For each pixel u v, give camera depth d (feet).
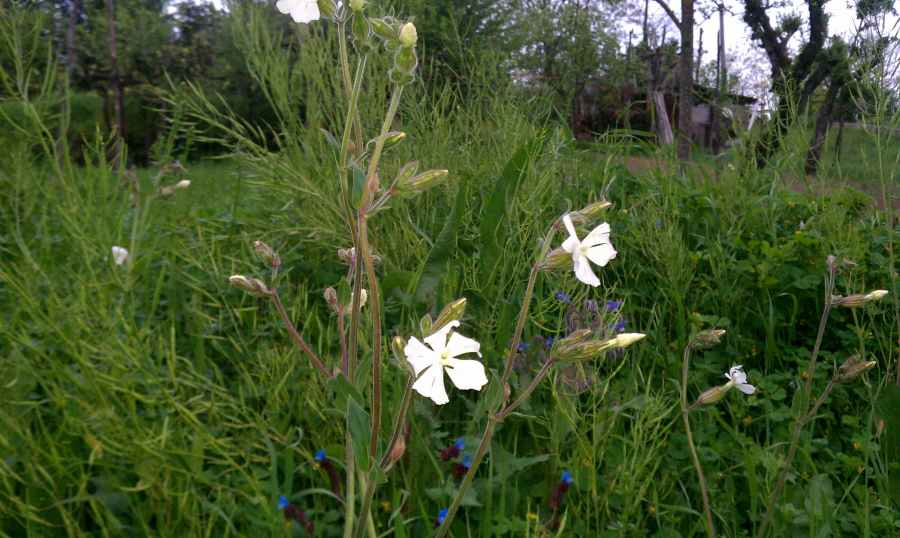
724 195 2.39
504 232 1.56
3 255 1.37
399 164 1.80
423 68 2.43
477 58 2.53
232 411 1.26
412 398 1.25
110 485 1.04
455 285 1.53
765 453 1.37
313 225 1.77
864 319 1.82
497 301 1.53
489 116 2.21
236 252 1.69
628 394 1.39
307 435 1.31
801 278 1.90
